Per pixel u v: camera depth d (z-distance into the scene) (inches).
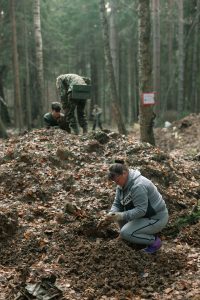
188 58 1235.9
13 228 262.5
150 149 373.7
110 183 318.0
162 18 1210.0
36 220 278.8
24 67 1139.9
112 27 984.9
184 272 225.6
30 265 234.4
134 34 1321.4
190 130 776.3
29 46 1143.0
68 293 204.7
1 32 1050.1
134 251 242.1
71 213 283.6
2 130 668.7
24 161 340.8
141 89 476.4
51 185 317.4
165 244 264.2
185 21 1114.7
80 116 447.5
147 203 231.5
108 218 235.3
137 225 237.5
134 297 203.6
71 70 1800.0
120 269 226.7
